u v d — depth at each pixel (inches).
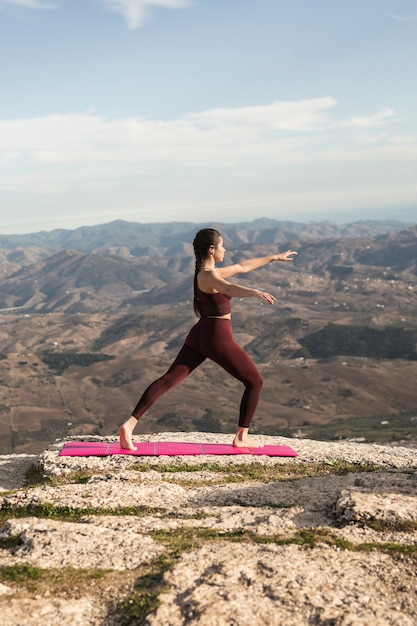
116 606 253.3
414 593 260.8
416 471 497.4
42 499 420.5
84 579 277.0
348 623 231.9
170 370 496.4
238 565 279.1
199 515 387.5
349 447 623.5
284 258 488.7
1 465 601.0
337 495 410.6
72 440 632.4
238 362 482.6
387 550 305.6
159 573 279.1
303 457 561.3
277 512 379.9
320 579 269.3
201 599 248.4
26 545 320.2
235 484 471.2
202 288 459.5
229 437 661.3
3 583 277.3
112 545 316.5
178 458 535.8
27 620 238.2
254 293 430.6
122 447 546.0
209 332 470.9
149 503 417.4
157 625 232.1
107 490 437.1
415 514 339.6
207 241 459.2
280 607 245.3
